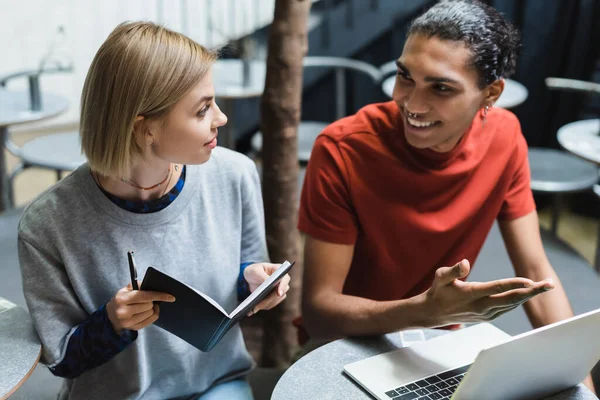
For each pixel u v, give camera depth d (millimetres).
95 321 1272
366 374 1288
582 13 3791
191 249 1393
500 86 1513
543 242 2932
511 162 1657
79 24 4816
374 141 1566
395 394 1238
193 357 1465
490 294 1206
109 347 1273
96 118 1201
